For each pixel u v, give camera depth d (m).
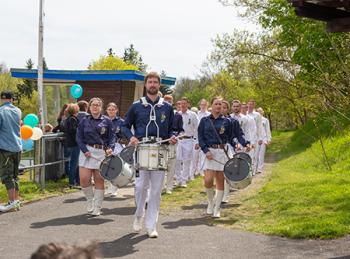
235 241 7.74
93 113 9.66
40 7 14.60
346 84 19.94
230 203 11.39
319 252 7.02
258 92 41.72
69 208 10.31
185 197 12.34
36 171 12.68
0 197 10.88
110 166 8.45
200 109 15.34
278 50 37.31
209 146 9.68
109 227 8.66
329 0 7.13
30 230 8.35
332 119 20.78
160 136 7.85
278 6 28.16
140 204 8.19
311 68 25.02
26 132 11.82
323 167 17.02
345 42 21.59
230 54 38.75
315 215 9.13
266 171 19.31
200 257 6.89
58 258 1.57
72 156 12.88
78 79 19.02
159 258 6.83
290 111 43.94
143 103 7.88
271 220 9.22
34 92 61.06
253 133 17.03
